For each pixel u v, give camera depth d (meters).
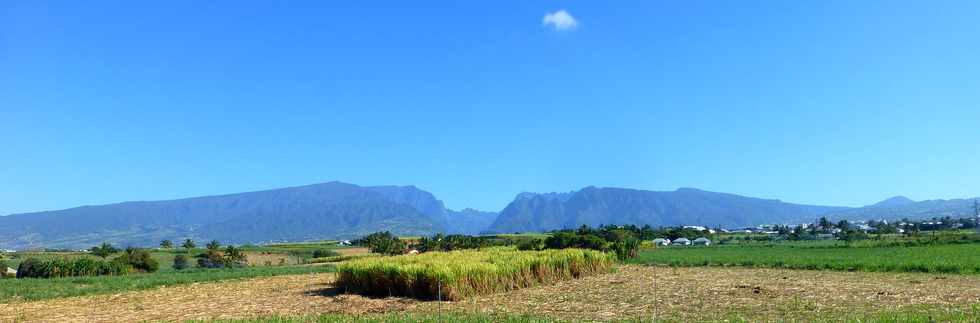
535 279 33.47
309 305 26.20
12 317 24.55
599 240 67.88
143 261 61.25
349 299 28.11
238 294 31.58
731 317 19.52
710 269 45.94
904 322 17.12
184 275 45.91
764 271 42.41
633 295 26.83
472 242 101.00
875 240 103.25
